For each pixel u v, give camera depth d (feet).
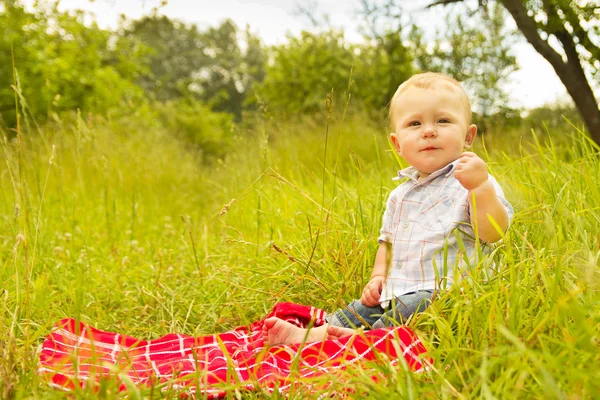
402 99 8.49
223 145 55.31
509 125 20.15
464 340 6.10
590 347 4.81
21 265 10.93
